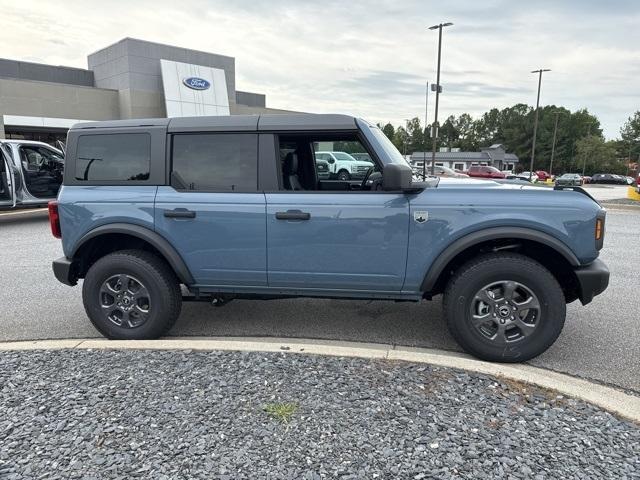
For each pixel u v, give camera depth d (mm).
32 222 11461
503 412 2666
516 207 3424
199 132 3789
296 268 3736
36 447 2375
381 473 2178
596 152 85688
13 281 6160
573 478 2146
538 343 3438
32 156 10781
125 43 28984
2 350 3568
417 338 4152
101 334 4305
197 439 2430
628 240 9219
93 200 3895
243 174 3760
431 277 3551
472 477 2150
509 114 116250
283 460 2270
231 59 34250
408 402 2766
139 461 2266
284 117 3762
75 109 28219
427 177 4469
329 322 4555
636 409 2701
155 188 3848
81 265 4125
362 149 4105
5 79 25297
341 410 2688
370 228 3572
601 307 5016
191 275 3877
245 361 3301
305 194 3680
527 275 3373
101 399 2814
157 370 3178
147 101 30156
